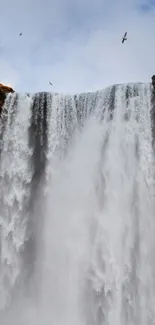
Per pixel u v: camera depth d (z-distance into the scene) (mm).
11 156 26391
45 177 25750
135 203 23484
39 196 25531
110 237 23359
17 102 27234
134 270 22422
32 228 25078
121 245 23031
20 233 25062
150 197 23266
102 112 25891
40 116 26766
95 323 22047
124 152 24516
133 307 21703
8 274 24312
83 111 26484
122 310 21797
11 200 25672
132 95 25281
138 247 22781
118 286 22266
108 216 23797
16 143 26531
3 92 27531
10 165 26234
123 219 23453
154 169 23547
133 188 23734
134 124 24703
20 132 26672
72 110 26609
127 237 23094
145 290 21969
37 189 25688
